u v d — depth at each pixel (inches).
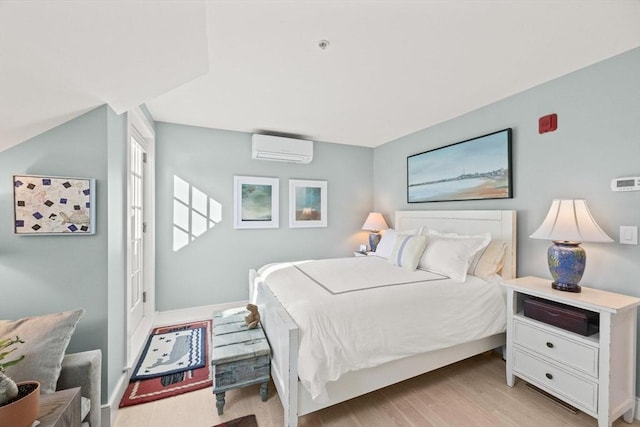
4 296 55.2
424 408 67.8
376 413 66.0
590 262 74.9
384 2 51.8
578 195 77.0
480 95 94.7
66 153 58.4
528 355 71.9
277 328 65.8
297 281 82.0
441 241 97.7
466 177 109.8
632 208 66.9
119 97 61.9
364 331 62.9
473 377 81.2
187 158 126.1
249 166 138.4
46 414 37.8
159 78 64.4
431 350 70.2
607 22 57.0
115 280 66.7
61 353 46.3
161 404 69.2
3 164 54.5
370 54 69.4
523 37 62.4
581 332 62.7
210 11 53.2
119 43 48.1
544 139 85.1
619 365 59.4
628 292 67.4
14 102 47.3
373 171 170.4
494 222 96.3
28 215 55.4
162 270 122.3
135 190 104.3
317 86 87.5
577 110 77.3
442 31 60.4
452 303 75.7
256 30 59.6
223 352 66.5
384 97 96.0
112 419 62.5
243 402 70.1
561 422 63.1
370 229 149.1
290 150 136.8
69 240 58.8
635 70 66.5
